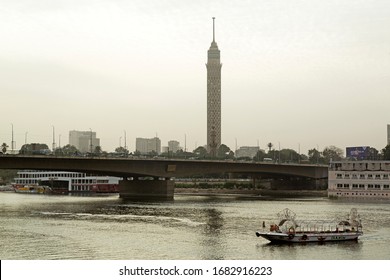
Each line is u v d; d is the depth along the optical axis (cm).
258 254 9381
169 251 9638
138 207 19562
